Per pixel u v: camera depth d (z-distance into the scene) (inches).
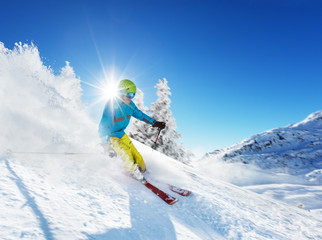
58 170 89.2
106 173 111.0
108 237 56.1
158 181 140.9
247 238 97.7
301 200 1462.8
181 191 127.0
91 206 70.4
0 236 40.4
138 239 62.4
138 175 118.5
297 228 141.5
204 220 103.5
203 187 165.6
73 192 75.2
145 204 92.0
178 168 213.9
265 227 120.3
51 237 46.2
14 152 91.6
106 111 124.2
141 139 645.3
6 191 57.7
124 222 68.9
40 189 67.1
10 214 48.4
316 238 130.6
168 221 84.9
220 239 90.2
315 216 248.1
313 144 5167.3
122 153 120.6
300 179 3363.7
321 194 1617.9
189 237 77.4
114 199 84.2
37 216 52.0
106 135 125.1
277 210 182.7
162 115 658.8
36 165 86.0
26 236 43.3
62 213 58.4
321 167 3843.5
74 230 52.4
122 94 129.6
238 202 159.0
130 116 138.9
